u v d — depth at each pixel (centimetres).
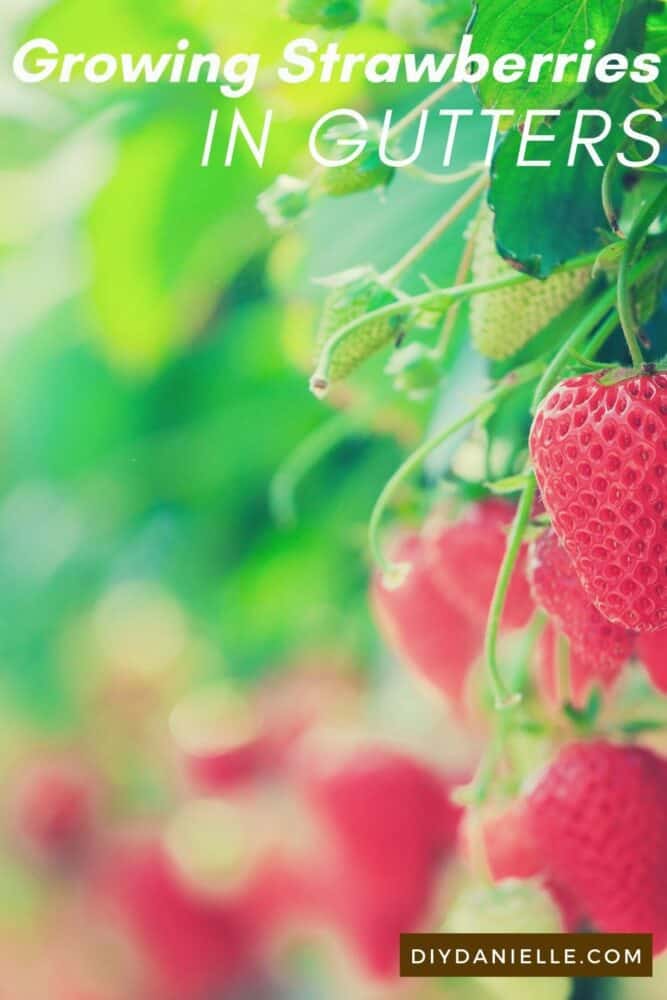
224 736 91
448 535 49
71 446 89
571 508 41
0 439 96
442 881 65
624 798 46
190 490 86
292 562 82
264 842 90
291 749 89
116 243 67
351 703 87
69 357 86
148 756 111
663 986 63
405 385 45
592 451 40
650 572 40
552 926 46
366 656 86
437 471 49
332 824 65
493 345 43
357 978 79
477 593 48
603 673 46
